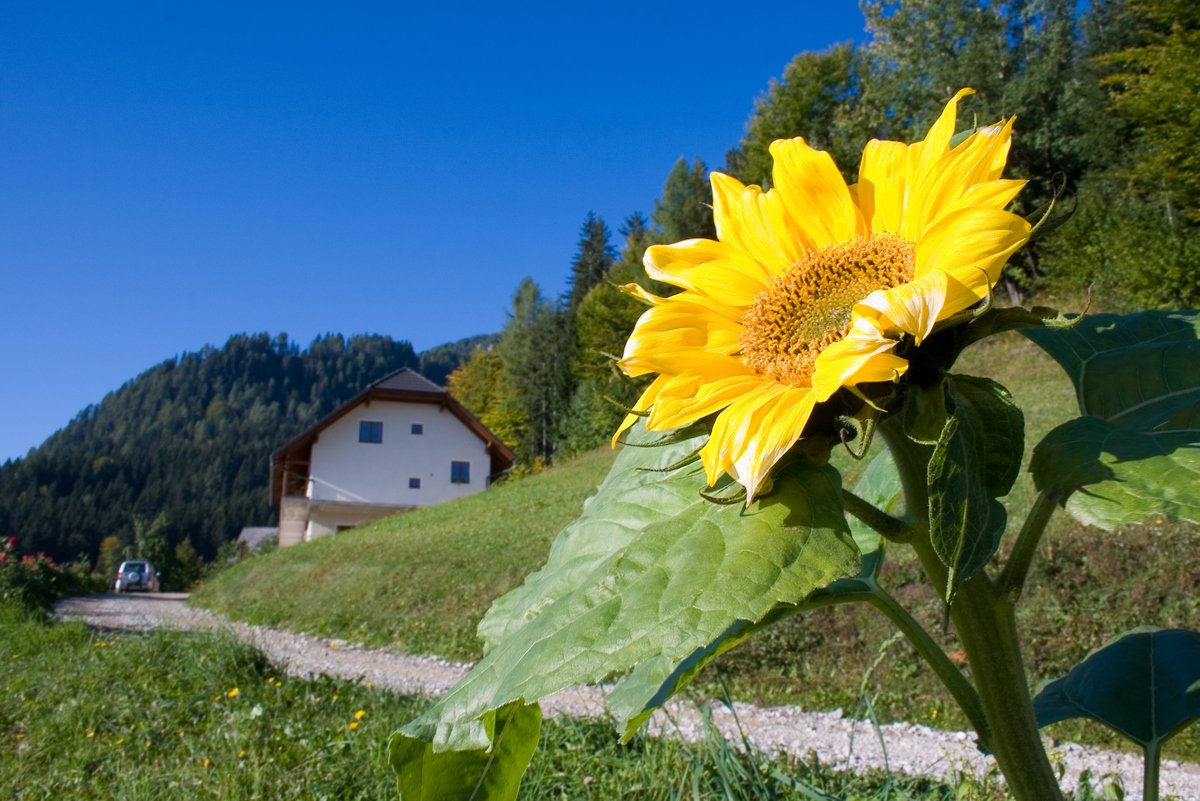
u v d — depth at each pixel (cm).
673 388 114
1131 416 106
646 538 97
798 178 125
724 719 745
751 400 102
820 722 730
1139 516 85
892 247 114
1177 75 2061
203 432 19712
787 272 119
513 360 6756
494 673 97
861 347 92
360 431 3822
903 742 658
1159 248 1950
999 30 3078
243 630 1442
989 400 93
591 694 734
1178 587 795
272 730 568
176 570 7300
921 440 91
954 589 84
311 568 1917
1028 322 94
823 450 100
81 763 523
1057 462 96
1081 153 2817
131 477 11631
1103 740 631
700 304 121
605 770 411
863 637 851
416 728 100
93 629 1439
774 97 4144
